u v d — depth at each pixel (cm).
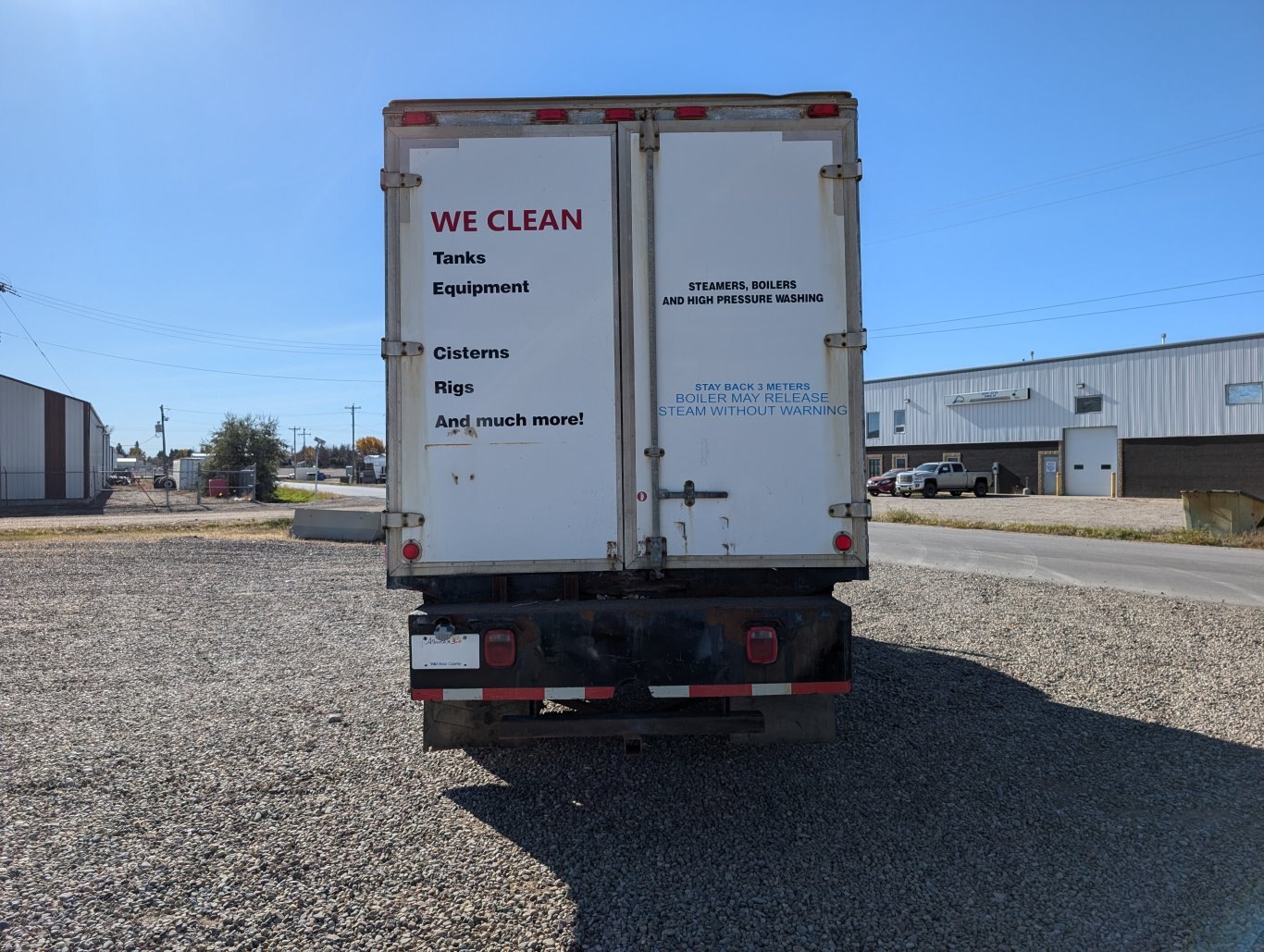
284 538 1883
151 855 349
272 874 333
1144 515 2772
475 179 406
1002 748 485
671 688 379
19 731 509
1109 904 311
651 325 405
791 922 299
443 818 391
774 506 406
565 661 378
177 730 514
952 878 332
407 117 404
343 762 462
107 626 845
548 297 406
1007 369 4606
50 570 1276
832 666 381
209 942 285
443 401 404
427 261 405
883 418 5412
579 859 350
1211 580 1198
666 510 404
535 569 402
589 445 404
